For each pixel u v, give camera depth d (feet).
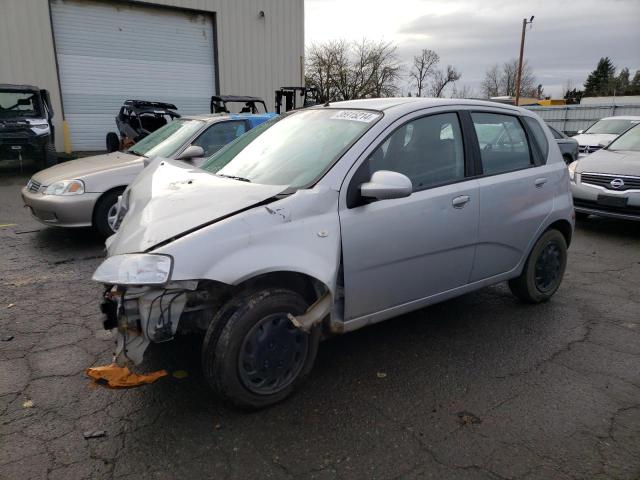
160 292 8.43
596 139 49.85
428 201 11.09
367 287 10.39
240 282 8.57
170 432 8.83
